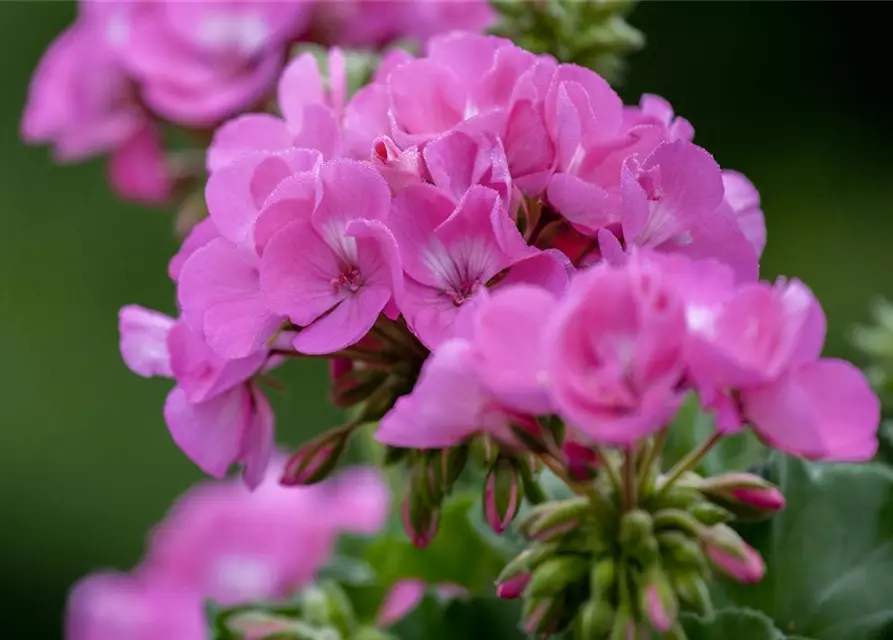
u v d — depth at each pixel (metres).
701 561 0.72
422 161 0.74
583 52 0.88
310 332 0.73
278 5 0.94
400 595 0.89
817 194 1.80
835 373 0.71
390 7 0.95
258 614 0.85
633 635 0.72
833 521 0.81
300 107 0.78
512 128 0.74
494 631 0.83
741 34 1.82
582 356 0.69
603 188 0.75
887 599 0.80
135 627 0.99
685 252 0.74
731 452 0.87
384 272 0.73
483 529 0.87
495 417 0.71
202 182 1.01
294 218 0.73
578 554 0.73
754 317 0.70
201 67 0.96
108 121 1.00
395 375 0.76
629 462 0.73
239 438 0.77
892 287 1.75
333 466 0.77
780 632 0.79
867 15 1.81
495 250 0.73
